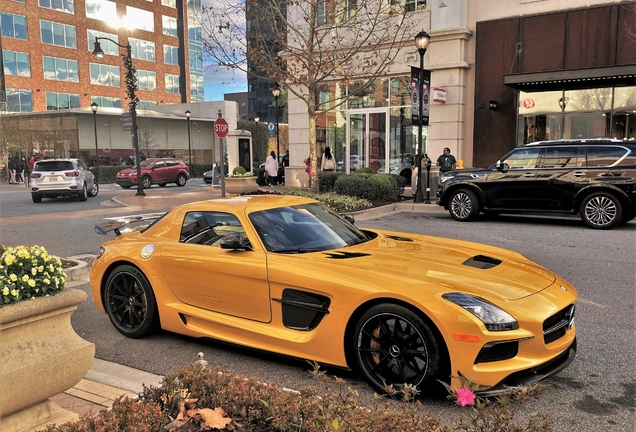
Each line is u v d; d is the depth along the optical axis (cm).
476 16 1734
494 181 1191
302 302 397
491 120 1733
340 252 442
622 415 334
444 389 356
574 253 842
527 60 1645
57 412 306
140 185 2184
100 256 541
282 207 500
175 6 6400
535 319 338
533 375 341
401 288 354
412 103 1509
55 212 1620
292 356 403
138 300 509
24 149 4034
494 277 382
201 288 458
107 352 477
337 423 196
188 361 448
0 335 278
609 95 1557
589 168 1086
